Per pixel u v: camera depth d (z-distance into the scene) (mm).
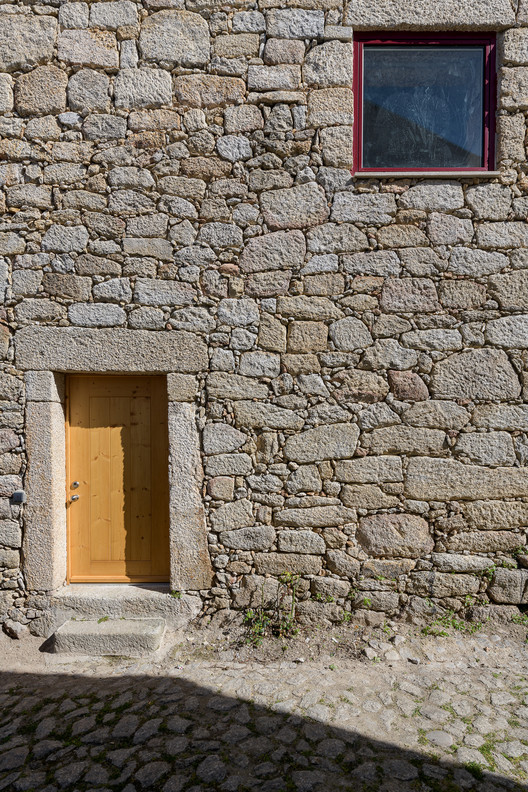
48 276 3275
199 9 3248
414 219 3256
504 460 3252
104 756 2248
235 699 2605
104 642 3078
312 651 3033
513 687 2699
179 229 3277
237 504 3275
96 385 3475
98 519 3480
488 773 2129
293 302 3266
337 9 3230
